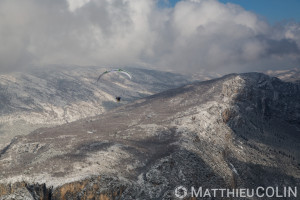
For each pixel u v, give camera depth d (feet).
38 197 627.05
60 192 626.23
